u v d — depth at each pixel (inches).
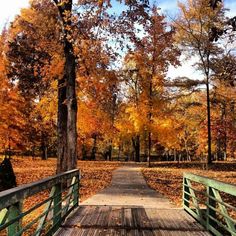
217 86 1224.8
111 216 391.2
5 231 388.8
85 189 665.6
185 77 1219.2
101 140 2066.9
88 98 837.2
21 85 915.4
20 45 840.9
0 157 1549.0
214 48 1171.9
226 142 1664.6
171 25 1175.6
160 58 1131.9
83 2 587.5
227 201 548.7
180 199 551.8
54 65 674.2
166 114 1250.0
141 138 1859.0
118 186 696.4
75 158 638.5
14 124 1160.8
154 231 327.3
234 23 367.6
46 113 1008.2
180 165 1316.4
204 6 1124.5
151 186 707.4
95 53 616.7
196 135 1824.6
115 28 596.4
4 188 622.2
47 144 1856.5
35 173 952.9
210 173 1008.2
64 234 312.3
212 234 318.7
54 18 688.4
